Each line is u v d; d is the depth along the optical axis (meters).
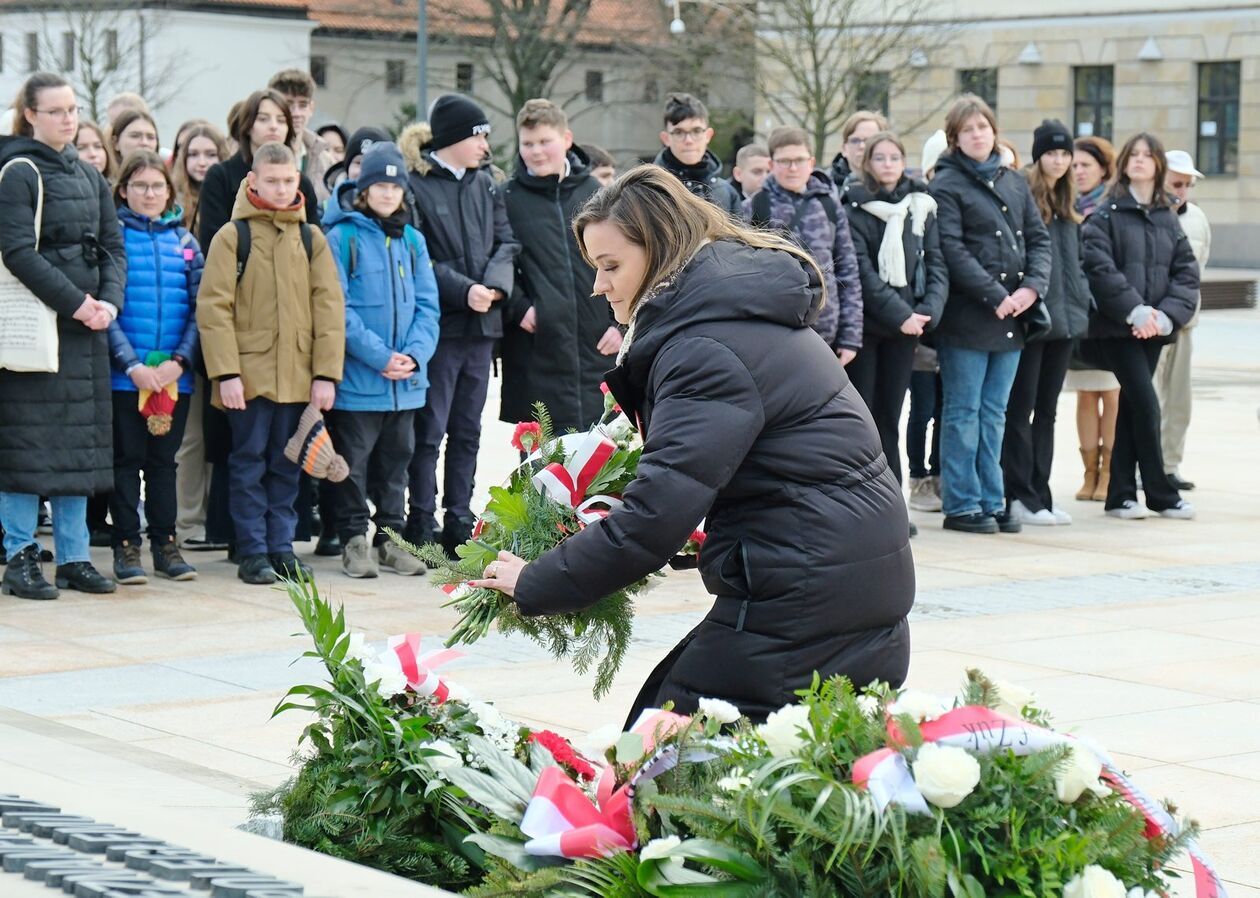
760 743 3.17
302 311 8.10
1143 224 10.50
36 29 51.56
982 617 7.66
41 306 7.51
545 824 3.41
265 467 8.31
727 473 3.52
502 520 3.88
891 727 3.05
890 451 9.68
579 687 6.20
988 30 41.69
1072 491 11.98
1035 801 3.01
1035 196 10.11
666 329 3.59
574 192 8.95
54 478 7.65
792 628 3.60
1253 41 39.22
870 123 10.74
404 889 2.59
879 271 9.41
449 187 8.66
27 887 2.50
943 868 2.84
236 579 8.36
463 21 43.97
